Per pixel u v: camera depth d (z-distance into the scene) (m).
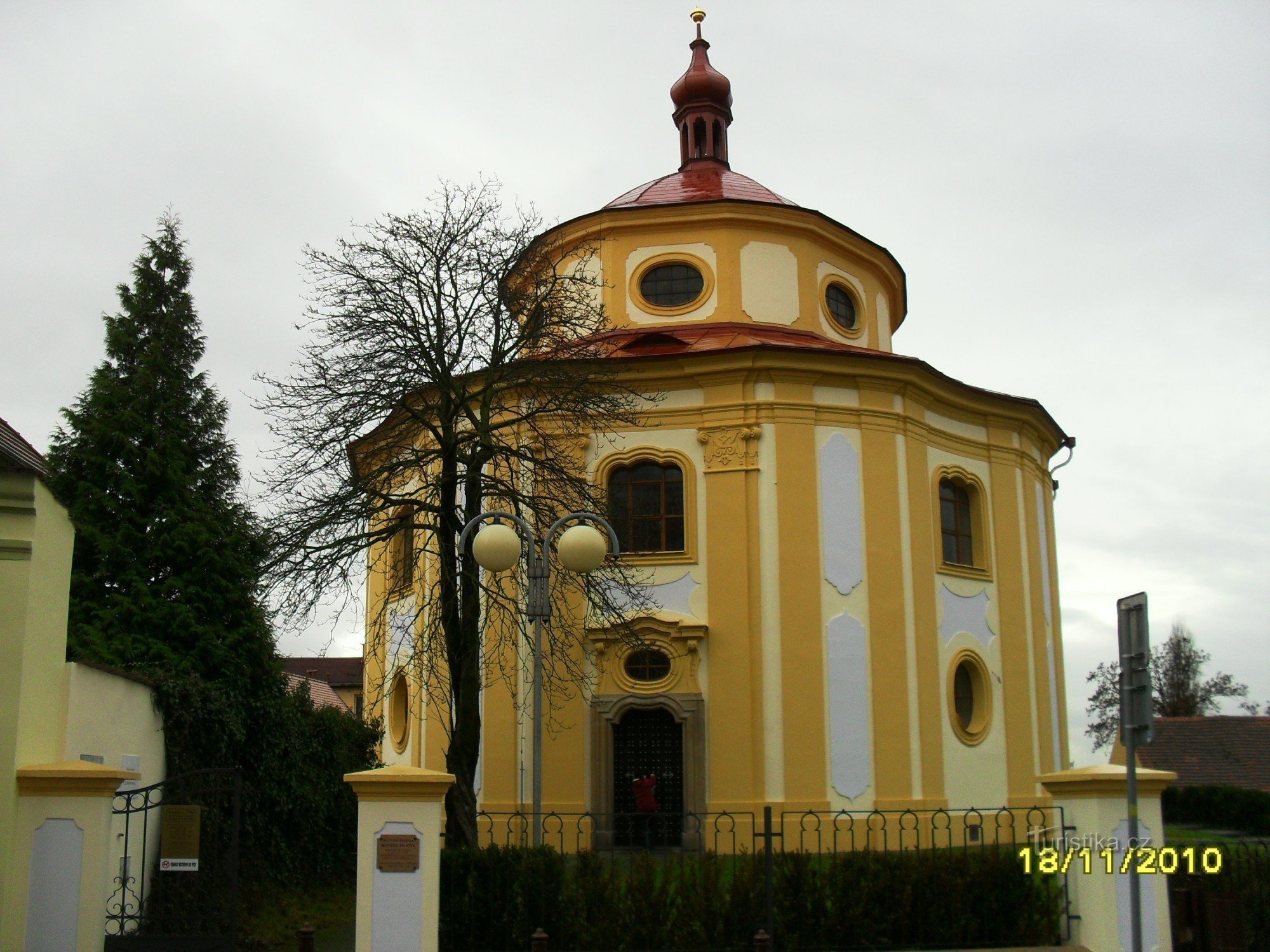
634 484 25.08
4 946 12.59
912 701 24.25
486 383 20.94
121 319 23.75
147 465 21.81
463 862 13.33
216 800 15.71
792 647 23.56
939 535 26.05
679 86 33.78
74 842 12.90
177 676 18.61
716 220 27.97
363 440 21.31
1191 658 78.06
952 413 27.31
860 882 13.70
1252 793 37.06
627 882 13.55
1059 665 29.09
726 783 23.06
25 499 13.55
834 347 26.52
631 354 26.41
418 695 26.84
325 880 20.97
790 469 24.34
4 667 13.16
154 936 13.37
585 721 23.81
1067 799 13.70
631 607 24.14
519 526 15.25
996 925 13.62
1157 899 13.12
